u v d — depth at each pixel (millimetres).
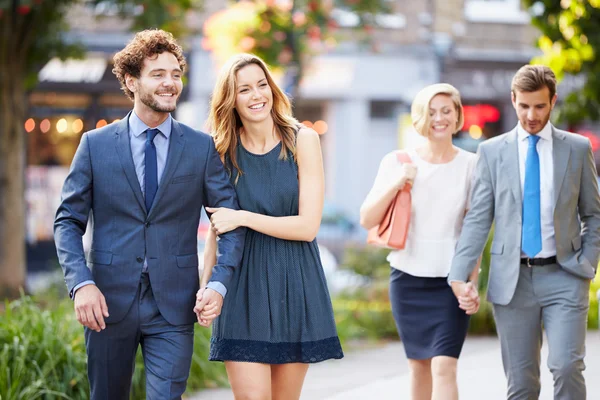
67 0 11789
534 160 4914
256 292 4449
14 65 12023
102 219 4309
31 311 6766
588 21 10375
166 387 4148
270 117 4582
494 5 24578
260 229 4391
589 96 10719
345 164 24312
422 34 24281
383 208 5414
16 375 5871
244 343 4422
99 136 4316
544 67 4844
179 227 4328
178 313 4277
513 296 4898
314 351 4445
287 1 12906
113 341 4262
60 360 6164
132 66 4219
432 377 5457
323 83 23766
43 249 20625
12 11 11594
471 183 5414
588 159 4910
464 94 24547
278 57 12812
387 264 12500
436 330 5359
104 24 21328
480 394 6863
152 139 4305
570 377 4660
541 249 4855
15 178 12062
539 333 4977
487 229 5086
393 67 24141
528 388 4934
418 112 5402
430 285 5398
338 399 6805
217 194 4402
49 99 21219
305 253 4539
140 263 4238
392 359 9086
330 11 13414
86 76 21297
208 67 22391
